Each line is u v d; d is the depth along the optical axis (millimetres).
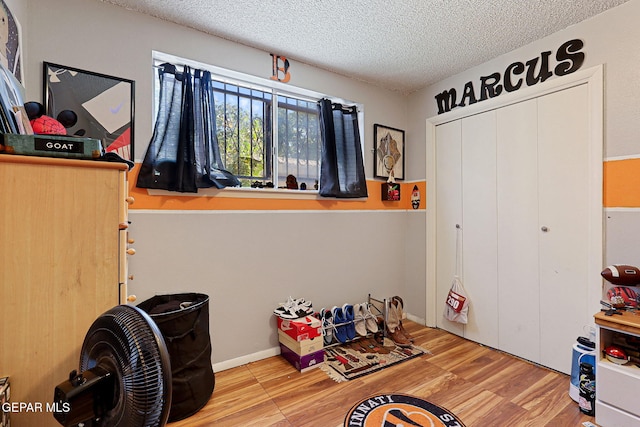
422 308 3027
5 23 1261
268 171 2473
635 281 1664
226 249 2145
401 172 3154
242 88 2361
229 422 1588
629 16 1766
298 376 2037
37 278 996
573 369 1774
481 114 2551
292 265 2453
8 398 946
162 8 1833
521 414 1641
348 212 2787
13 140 971
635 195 1752
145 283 1849
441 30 2059
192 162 1950
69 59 1657
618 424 1490
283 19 1936
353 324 2572
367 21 1953
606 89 1854
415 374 2062
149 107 1893
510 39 2168
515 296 2330
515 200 2328
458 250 2730
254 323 2264
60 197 1028
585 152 1961
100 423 716
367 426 1543
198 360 1690
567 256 2047
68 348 1029
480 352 2400
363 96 2883
